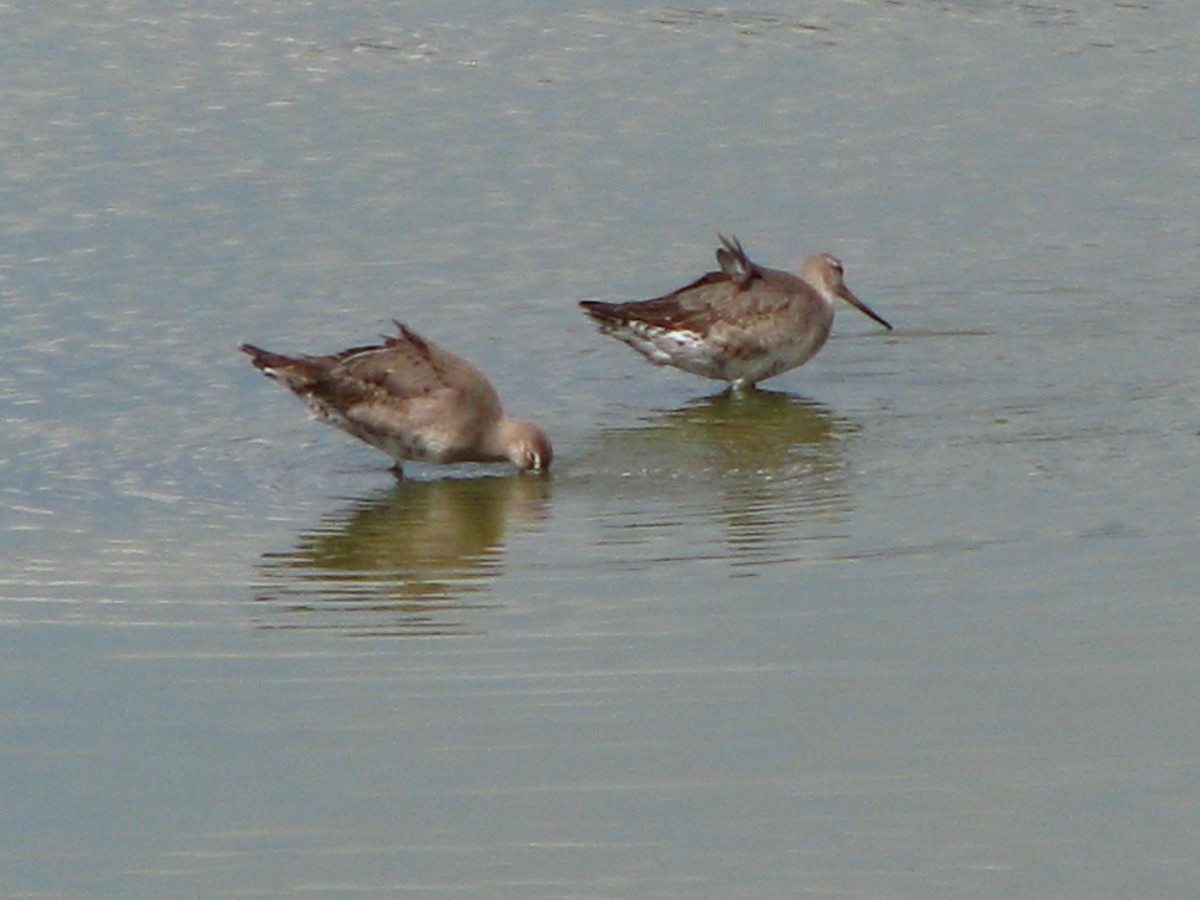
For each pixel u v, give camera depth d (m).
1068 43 29.69
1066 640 14.09
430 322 21.30
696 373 20.19
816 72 28.67
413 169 25.38
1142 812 12.04
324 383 17.77
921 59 29.14
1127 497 16.64
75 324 20.94
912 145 26.22
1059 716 13.12
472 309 21.67
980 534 15.95
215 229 23.48
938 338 21.23
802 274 21.30
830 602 14.79
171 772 12.62
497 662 14.00
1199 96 27.59
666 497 17.20
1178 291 22.11
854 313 21.91
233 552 16.05
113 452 18.16
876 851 11.70
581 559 15.78
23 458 17.94
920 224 23.94
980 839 11.80
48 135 26.19
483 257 22.95
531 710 13.31
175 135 26.27
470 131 26.55
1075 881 11.41
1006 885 11.35
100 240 23.08
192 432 18.67
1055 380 19.88
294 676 13.84
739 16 30.92
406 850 11.77
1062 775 12.44
